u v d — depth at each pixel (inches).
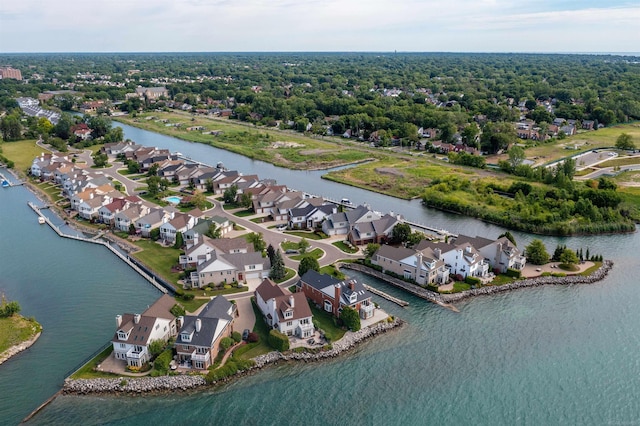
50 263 4746.6
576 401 2974.9
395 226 5157.5
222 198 6766.7
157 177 7052.2
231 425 2760.8
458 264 4411.9
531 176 7613.2
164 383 3014.3
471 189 7042.3
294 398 2965.1
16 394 2945.4
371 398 2972.4
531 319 3826.3
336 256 4862.2
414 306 4001.0
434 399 2970.0
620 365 3289.9
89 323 3688.5
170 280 4286.4
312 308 3924.7
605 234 5649.6
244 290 4151.1
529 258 4749.0
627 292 4252.0
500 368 3248.0
